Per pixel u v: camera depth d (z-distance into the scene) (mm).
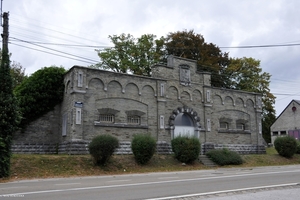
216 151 30797
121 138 27797
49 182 16391
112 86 28016
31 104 27625
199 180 16578
